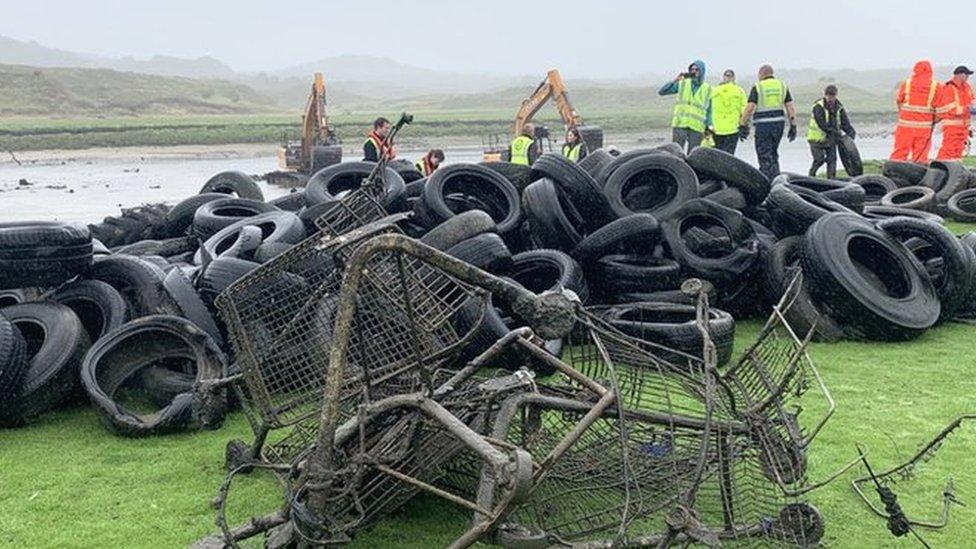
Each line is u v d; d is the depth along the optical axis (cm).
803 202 1002
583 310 493
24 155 6197
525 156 1972
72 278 808
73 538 498
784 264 964
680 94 1891
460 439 424
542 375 700
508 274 820
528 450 482
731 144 1870
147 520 519
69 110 15300
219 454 619
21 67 19488
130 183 3741
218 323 762
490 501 415
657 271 918
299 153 3553
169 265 925
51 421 696
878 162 2589
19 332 690
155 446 637
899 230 984
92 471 591
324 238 555
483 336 707
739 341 906
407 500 478
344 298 423
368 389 473
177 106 17862
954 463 588
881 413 685
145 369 721
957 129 2091
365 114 16162
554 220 955
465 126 8600
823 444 621
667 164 1071
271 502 538
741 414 497
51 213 2516
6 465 604
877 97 19812
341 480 447
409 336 512
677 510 413
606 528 452
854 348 875
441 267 435
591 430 518
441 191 1026
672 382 549
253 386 541
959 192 1644
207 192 1368
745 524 464
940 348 873
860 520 509
